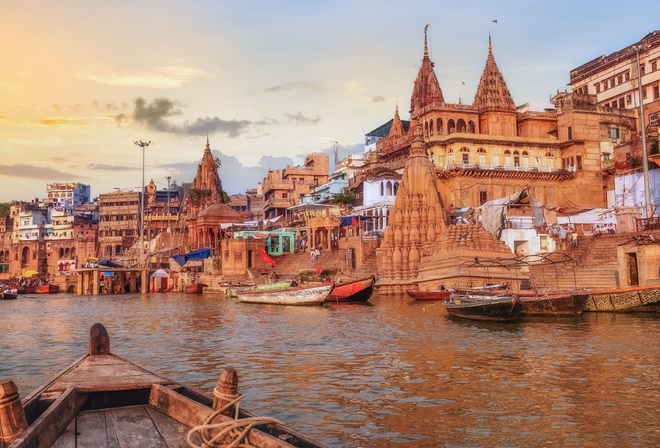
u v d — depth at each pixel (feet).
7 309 176.96
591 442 37.86
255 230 296.92
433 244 184.44
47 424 25.63
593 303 114.62
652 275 118.73
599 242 155.12
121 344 88.02
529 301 110.93
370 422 43.19
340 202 282.15
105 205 456.86
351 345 80.02
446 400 48.88
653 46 245.65
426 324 102.99
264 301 176.55
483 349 73.87
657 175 193.57
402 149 286.05
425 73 321.32
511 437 39.19
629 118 257.14
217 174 419.13
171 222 443.32
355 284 163.94
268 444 24.17
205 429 25.91
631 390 50.78
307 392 52.70
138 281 299.99
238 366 66.39
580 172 250.57
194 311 153.79
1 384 24.06
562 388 52.13
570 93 258.78
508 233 178.19
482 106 268.21
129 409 31.53
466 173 242.37
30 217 465.88
